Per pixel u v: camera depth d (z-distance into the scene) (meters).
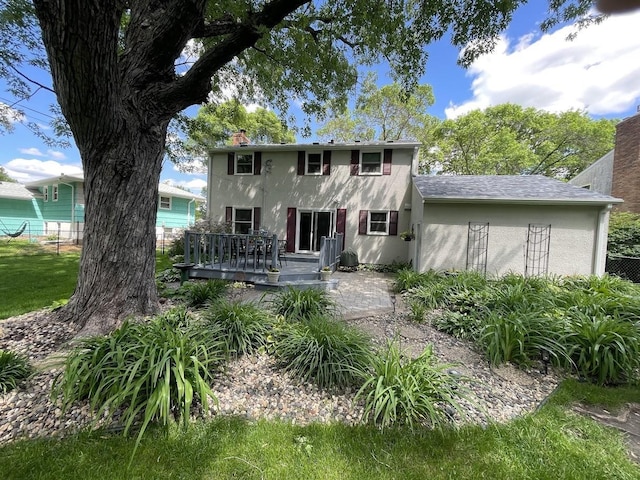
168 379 1.93
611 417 2.24
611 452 1.84
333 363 2.51
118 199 3.42
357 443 1.85
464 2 4.09
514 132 17.72
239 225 11.80
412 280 6.16
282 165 11.35
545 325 3.20
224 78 6.92
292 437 1.90
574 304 3.93
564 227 7.04
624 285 5.39
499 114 18.00
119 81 2.90
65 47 2.40
